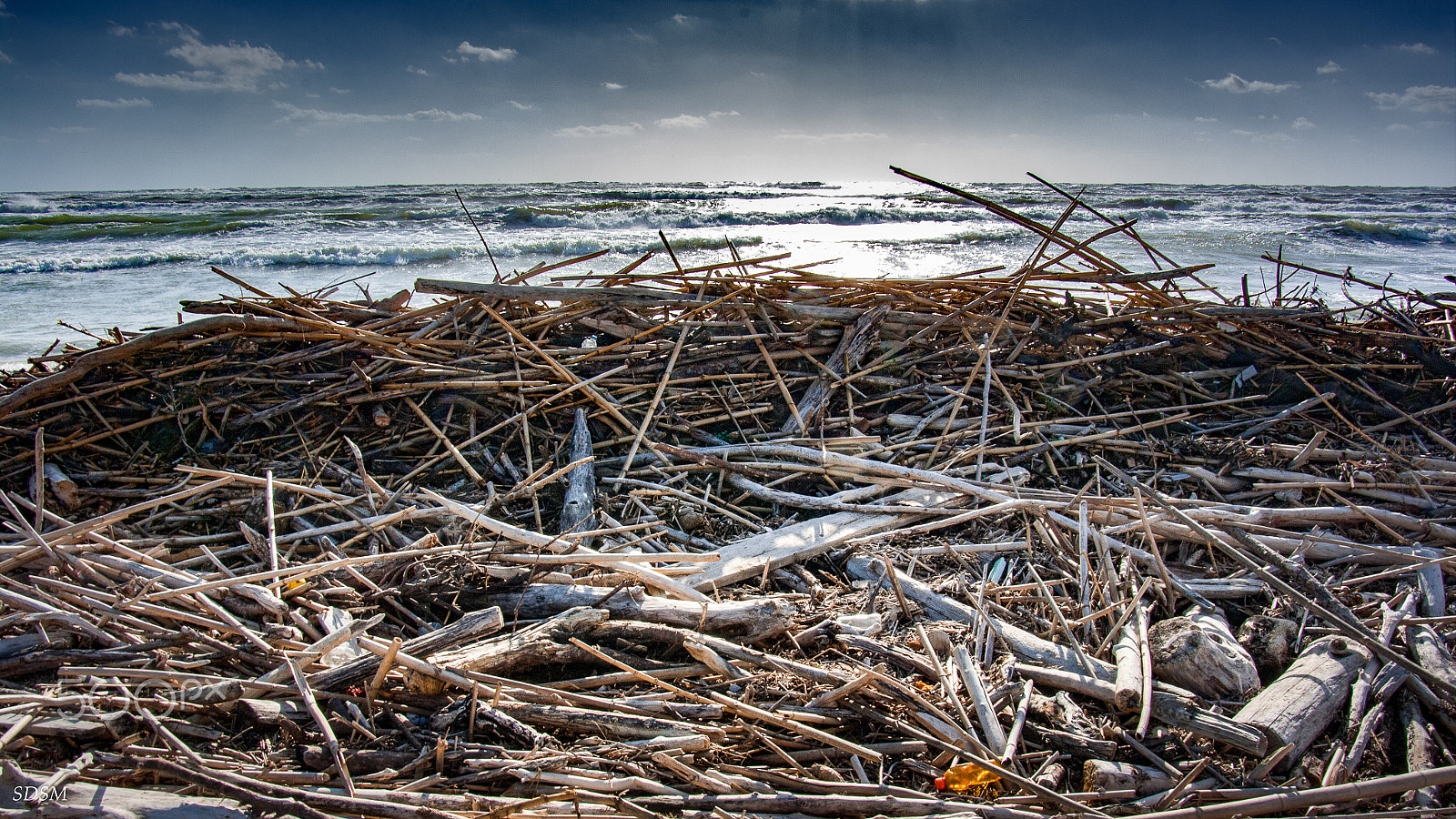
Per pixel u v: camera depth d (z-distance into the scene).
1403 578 3.66
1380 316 6.32
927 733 2.65
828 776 2.54
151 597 3.04
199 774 2.24
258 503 4.06
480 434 4.78
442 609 3.42
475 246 18.56
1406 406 5.41
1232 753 2.65
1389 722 2.80
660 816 2.30
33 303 11.21
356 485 4.27
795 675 2.91
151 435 4.65
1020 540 4.03
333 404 4.84
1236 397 5.55
